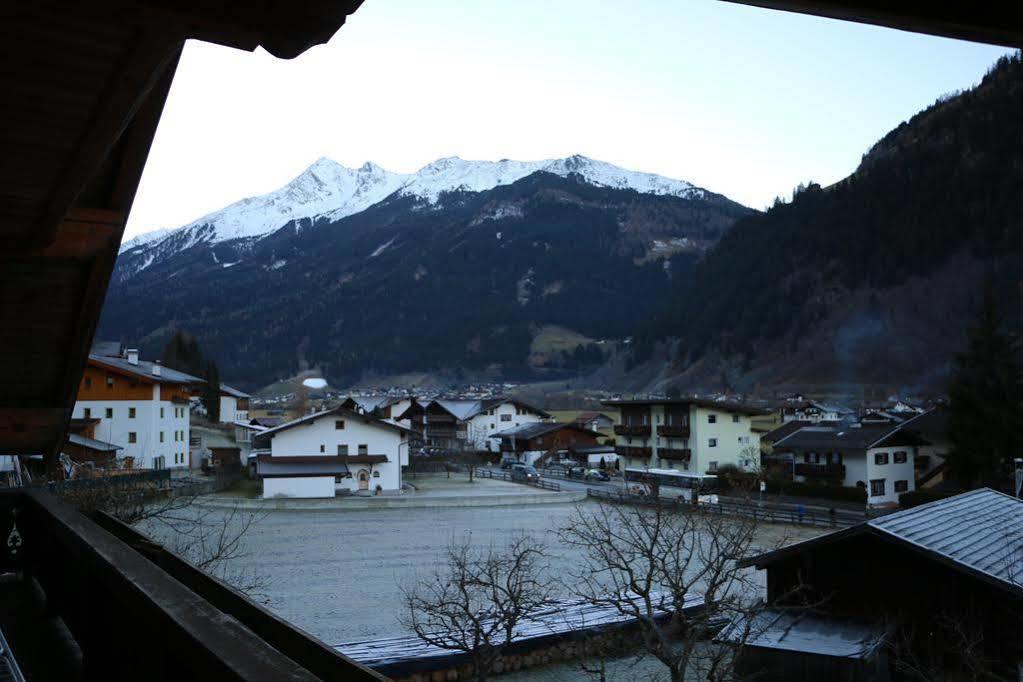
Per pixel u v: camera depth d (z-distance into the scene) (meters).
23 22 2.68
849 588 12.52
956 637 11.20
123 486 14.80
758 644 11.70
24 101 3.19
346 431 47.84
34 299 6.06
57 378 7.18
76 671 3.87
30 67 2.95
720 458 52.12
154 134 4.55
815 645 11.47
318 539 29.48
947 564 11.01
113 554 2.93
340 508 39.09
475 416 80.38
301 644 2.52
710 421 52.28
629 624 15.60
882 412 56.59
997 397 37.53
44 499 5.49
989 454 37.03
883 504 42.06
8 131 3.41
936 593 11.66
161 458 45.41
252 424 71.44
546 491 47.53
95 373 43.09
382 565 24.81
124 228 5.14
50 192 4.04
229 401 84.31
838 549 12.69
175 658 2.18
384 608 19.53
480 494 46.25
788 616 12.84
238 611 2.97
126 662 2.79
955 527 13.08
